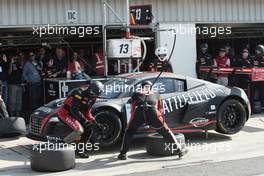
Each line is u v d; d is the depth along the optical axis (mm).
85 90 15109
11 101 22734
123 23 22156
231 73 23844
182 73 26547
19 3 23438
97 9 25094
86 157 15734
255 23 29797
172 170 13914
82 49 27344
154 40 26562
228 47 27375
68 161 14297
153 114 14914
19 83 23469
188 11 27219
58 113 15445
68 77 22938
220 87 18000
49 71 24219
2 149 17594
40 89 23234
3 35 25875
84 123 15375
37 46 26797
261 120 22750
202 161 14984
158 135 16172
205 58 25812
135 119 15039
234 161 14828
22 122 19500
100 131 15930
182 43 26688
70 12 24516
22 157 16312
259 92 24859
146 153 16344
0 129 19125
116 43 21000
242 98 18062
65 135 15727
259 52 24516
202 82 17906
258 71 22938
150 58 28266
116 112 16141
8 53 26078
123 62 23172
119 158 15461
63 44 27609
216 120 17688
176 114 17125
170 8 26719
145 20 21969
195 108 17328
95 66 24641
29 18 23656
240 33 31703
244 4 29156
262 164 14305
